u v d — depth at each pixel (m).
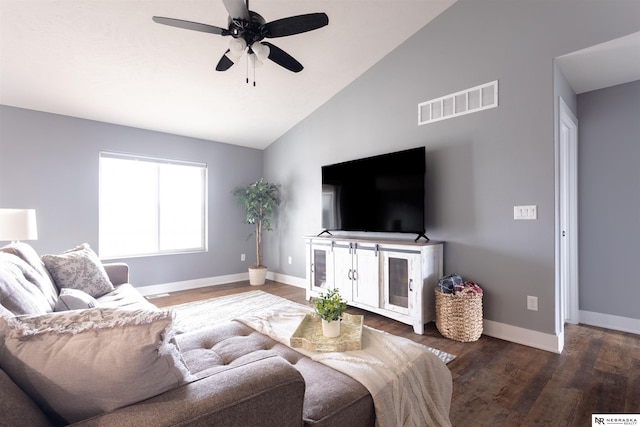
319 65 3.51
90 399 0.72
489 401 1.74
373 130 3.61
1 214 2.39
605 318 2.78
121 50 2.82
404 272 2.86
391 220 3.20
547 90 2.36
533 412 1.64
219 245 4.87
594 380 1.93
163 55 2.95
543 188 2.38
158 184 4.40
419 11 2.96
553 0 2.35
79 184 3.72
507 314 2.57
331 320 1.56
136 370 0.72
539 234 2.40
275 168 5.10
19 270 1.63
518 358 2.24
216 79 3.41
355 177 3.59
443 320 2.62
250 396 0.80
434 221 3.05
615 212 2.73
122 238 4.13
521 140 2.49
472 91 2.78
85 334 0.74
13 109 3.36
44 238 3.50
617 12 2.08
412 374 1.33
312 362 1.35
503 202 2.59
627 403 1.70
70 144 3.68
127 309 0.82
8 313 0.85
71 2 2.33
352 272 3.29
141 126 4.14
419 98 3.17
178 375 0.82
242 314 3.32
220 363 1.32
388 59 3.45
